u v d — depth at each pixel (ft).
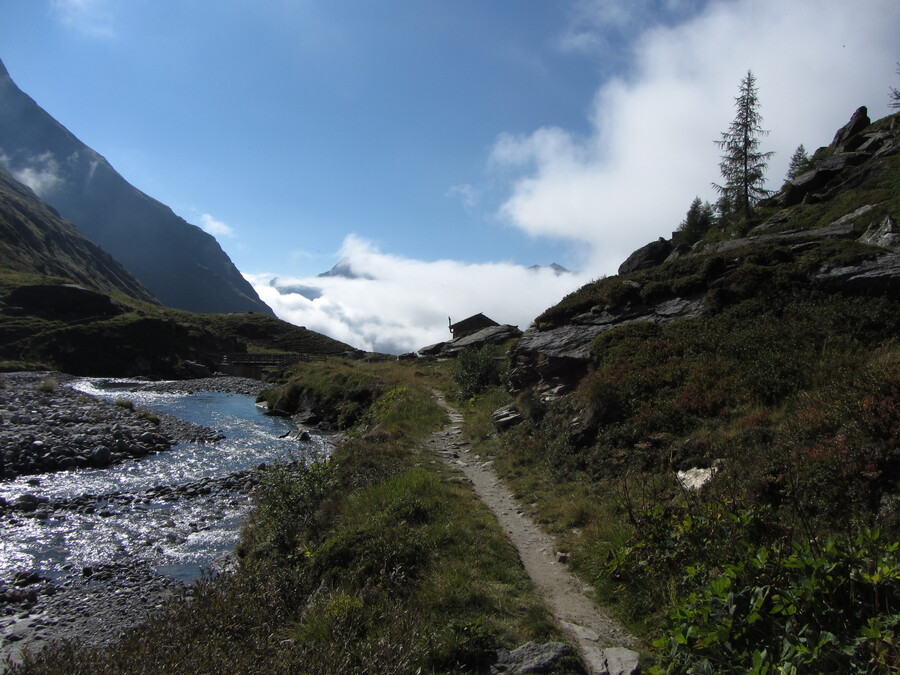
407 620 20.51
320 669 17.54
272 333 397.39
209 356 282.56
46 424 83.71
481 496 40.22
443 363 140.05
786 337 42.19
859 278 44.78
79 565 40.91
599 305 64.18
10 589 36.22
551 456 43.62
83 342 242.58
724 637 14.73
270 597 26.45
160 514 52.34
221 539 46.03
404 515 32.86
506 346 102.68
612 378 45.96
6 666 24.57
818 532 21.54
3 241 449.89
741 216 127.65
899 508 20.99
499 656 19.10
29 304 273.33
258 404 146.51
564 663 18.29
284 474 42.47
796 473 25.32
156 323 272.72
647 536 24.08
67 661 21.50
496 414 61.67
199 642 22.20
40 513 51.16
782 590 15.49
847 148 125.90
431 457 52.65
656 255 115.96
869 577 14.55
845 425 26.32
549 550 29.91
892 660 12.64
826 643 13.64
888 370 28.43
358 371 124.47
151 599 35.40
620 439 39.63
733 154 135.03
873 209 72.18
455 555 27.66
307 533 34.76
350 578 25.72
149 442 82.64
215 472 68.74
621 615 22.30
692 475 31.27
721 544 22.35
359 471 45.19
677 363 44.57
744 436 31.76
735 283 52.85
